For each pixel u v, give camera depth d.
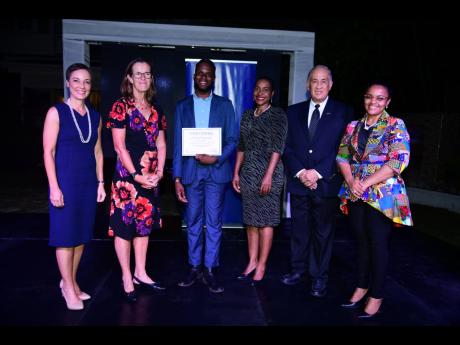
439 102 9.28
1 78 12.44
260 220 3.30
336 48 8.51
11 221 5.55
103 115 4.94
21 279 3.41
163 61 4.98
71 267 2.84
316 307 2.99
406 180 8.56
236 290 3.28
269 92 3.26
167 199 7.76
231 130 3.30
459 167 7.50
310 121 3.18
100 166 3.01
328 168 3.08
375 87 2.74
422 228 5.88
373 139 2.76
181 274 3.64
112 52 4.91
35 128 12.67
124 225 2.93
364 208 2.82
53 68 13.56
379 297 2.80
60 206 2.62
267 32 5.11
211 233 3.31
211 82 3.20
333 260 4.17
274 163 3.18
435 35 8.88
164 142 3.18
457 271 3.93
